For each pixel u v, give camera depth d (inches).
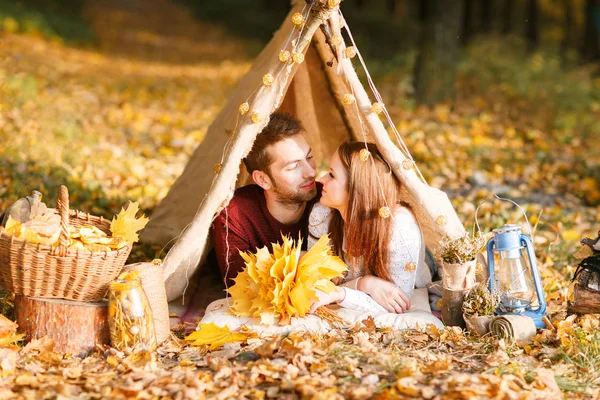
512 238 152.6
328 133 194.7
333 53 153.9
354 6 918.4
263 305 151.7
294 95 189.8
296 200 164.9
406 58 601.0
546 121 422.3
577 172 330.3
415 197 156.8
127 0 1171.3
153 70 652.1
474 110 445.4
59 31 706.8
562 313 163.6
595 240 158.9
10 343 136.9
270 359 134.1
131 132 364.5
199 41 944.9
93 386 123.1
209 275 188.1
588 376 134.0
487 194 281.9
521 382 125.6
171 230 206.5
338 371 128.3
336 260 156.0
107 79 529.0
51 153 271.0
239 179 185.2
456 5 471.5
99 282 141.3
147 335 141.3
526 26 829.8
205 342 145.8
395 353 135.7
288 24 175.9
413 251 158.4
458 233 159.0
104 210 238.1
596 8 676.7
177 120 412.8
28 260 136.3
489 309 150.8
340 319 152.9
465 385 122.3
